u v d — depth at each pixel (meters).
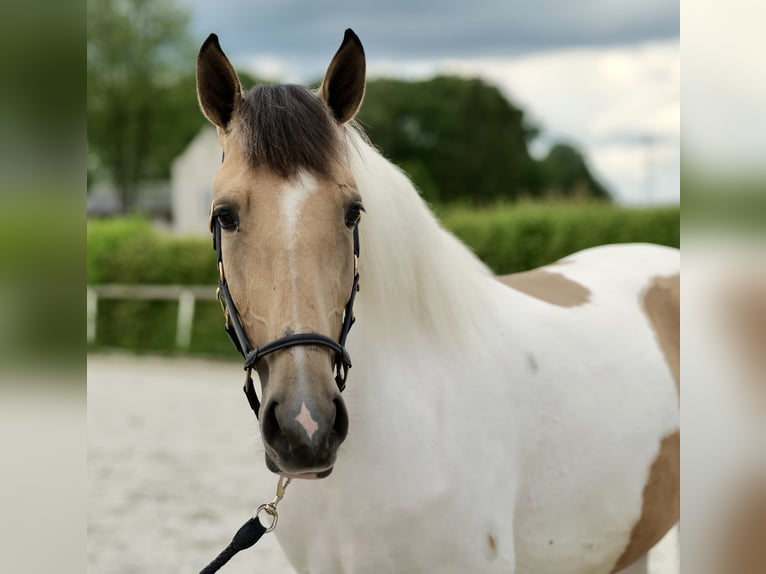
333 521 2.06
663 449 2.55
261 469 2.28
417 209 2.18
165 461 6.28
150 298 13.34
